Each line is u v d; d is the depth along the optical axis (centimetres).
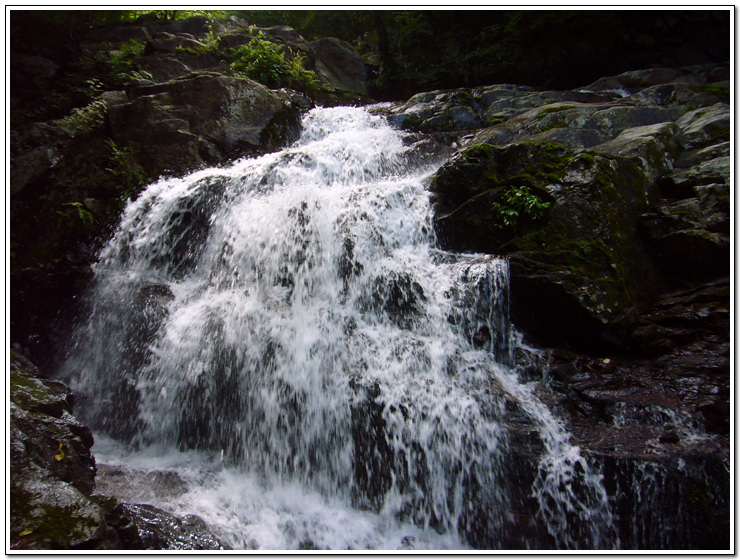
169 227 679
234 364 518
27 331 667
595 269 513
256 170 711
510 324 511
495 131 791
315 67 1380
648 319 498
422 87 1444
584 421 430
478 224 575
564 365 486
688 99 802
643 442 395
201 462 501
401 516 436
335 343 511
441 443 435
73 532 275
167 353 551
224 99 853
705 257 511
